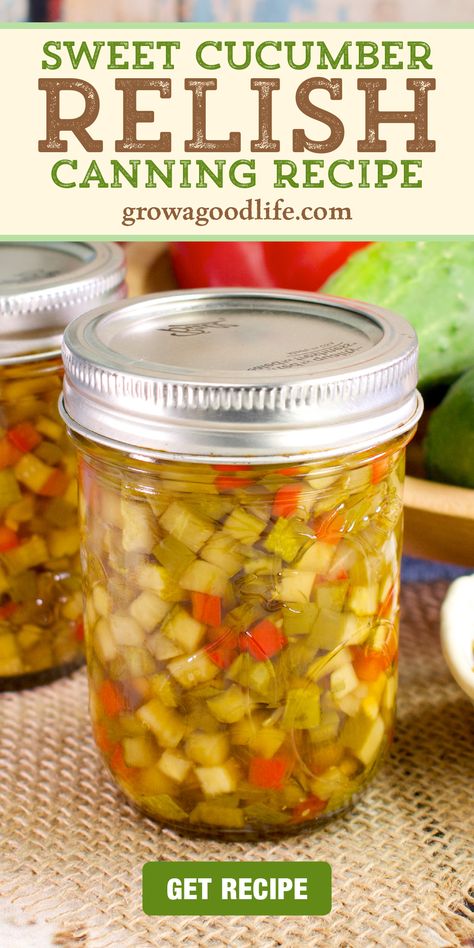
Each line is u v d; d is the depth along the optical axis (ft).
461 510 1.33
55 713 1.38
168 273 1.79
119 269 1.38
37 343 1.31
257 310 1.30
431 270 1.54
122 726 1.20
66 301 1.31
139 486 1.13
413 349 1.17
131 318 1.26
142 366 1.13
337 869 1.20
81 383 1.15
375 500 1.17
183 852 1.22
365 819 1.25
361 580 1.16
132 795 1.23
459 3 2.12
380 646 1.20
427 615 1.52
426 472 1.44
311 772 1.18
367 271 1.54
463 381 1.43
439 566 1.60
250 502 1.11
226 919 1.16
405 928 1.15
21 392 1.32
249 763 1.17
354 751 1.20
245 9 2.13
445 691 1.40
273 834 1.22
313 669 1.16
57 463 1.35
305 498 1.12
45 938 1.14
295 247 1.70
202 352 1.18
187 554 1.13
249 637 1.14
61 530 1.37
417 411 1.20
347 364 1.12
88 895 1.18
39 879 1.19
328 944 1.14
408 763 1.31
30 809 1.26
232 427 1.09
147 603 1.15
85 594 1.23
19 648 1.39
